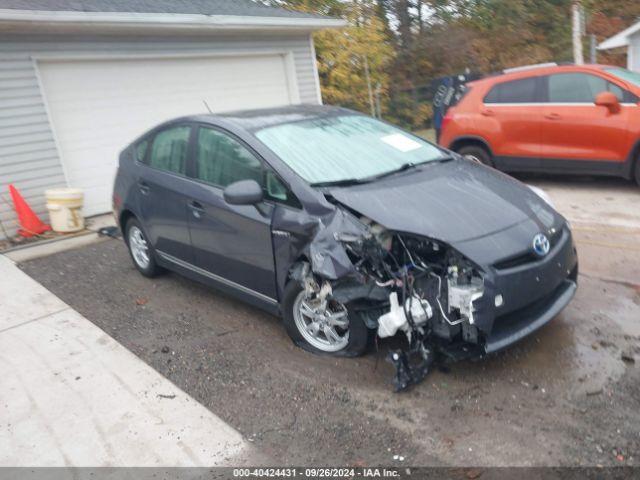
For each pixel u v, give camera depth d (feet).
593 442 9.57
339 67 59.11
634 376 11.29
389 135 15.87
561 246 12.19
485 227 11.41
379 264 11.38
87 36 27.32
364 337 12.03
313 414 11.04
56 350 14.55
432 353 11.63
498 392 11.16
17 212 25.44
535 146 25.95
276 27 33.30
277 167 13.10
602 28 77.00
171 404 11.79
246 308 16.21
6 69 24.97
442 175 13.78
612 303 14.52
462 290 10.66
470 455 9.55
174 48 30.60
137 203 17.84
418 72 77.82
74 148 27.76
